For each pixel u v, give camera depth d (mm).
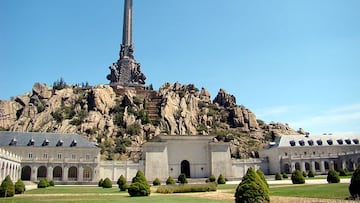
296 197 43188
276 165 139750
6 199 49938
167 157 126562
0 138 118375
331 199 38188
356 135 149375
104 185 90500
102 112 197500
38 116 196500
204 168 129500
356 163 132125
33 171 116250
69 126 182500
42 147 120000
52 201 45469
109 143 170750
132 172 123875
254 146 184500
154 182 105000
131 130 183750
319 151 142000
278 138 147875
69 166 119625
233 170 137125
